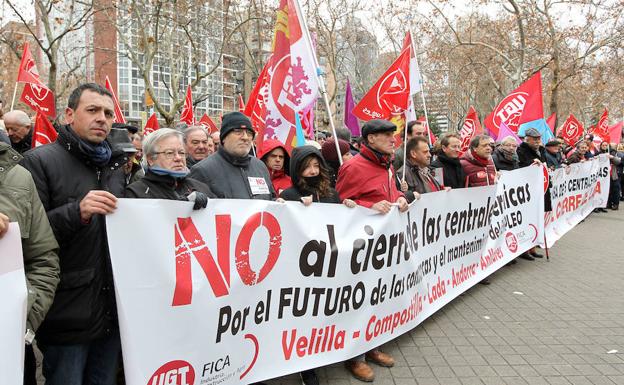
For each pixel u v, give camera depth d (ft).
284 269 10.22
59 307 7.75
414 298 13.79
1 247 6.14
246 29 65.87
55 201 7.86
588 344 13.76
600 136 45.62
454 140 18.92
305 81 14.66
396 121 16.90
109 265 8.11
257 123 20.35
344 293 11.43
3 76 78.43
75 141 7.92
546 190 24.95
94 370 8.66
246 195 11.70
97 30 63.93
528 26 67.41
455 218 16.33
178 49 63.21
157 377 7.90
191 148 15.24
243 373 9.45
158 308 7.93
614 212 43.42
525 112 25.04
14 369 6.20
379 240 12.21
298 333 10.57
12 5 39.47
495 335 14.47
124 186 8.73
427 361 12.75
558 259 24.43
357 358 11.91
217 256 8.85
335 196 12.59
